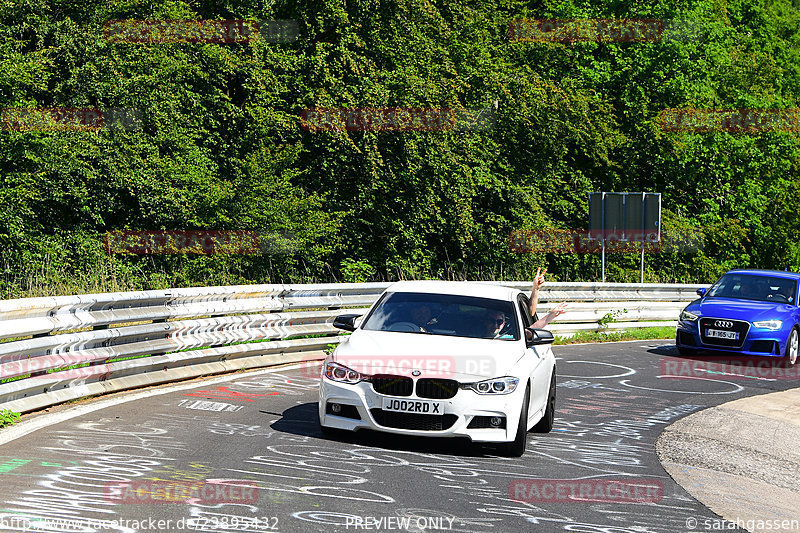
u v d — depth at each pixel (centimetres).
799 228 7412
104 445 1262
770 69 7250
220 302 2042
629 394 2114
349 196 4822
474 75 5438
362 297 2577
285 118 4575
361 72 4803
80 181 3866
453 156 4956
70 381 1598
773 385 2383
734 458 1497
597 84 6631
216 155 4509
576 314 3491
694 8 6750
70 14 4141
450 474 1210
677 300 4125
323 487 1094
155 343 1831
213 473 1135
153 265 4041
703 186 6750
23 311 1417
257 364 2186
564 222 6062
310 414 1602
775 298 3036
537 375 1452
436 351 1363
